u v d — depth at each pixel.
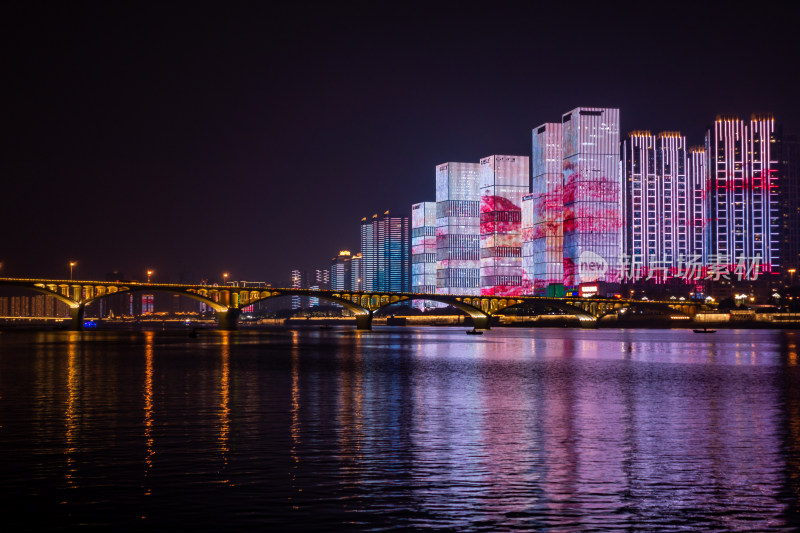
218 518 27.47
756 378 85.38
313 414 52.88
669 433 45.03
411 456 37.91
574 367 103.25
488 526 26.94
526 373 92.06
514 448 40.09
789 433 45.19
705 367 103.88
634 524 27.28
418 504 29.38
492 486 32.06
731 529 26.80
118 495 30.27
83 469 34.62
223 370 94.56
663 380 82.44
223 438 42.69
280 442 41.53
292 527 26.61
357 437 43.22
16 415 51.78
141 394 65.56
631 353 143.50
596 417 51.94
